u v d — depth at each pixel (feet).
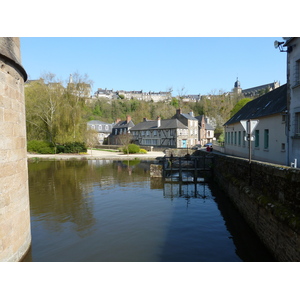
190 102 264.72
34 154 126.31
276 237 19.94
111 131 231.50
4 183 16.56
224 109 229.25
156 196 45.03
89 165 90.02
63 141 128.26
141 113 243.81
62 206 38.27
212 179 62.90
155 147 158.20
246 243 25.16
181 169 62.90
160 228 29.48
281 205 19.95
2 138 16.25
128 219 32.53
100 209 36.81
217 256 22.35
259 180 26.17
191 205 39.29
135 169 79.20
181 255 22.62
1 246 16.16
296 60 33.91
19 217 18.98
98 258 21.89
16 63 17.33
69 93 131.54
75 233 27.66
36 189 50.03
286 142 37.14
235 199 35.83
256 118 52.24
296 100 34.17
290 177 18.54
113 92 456.04
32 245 24.32
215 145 106.63
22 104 19.53
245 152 61.46
